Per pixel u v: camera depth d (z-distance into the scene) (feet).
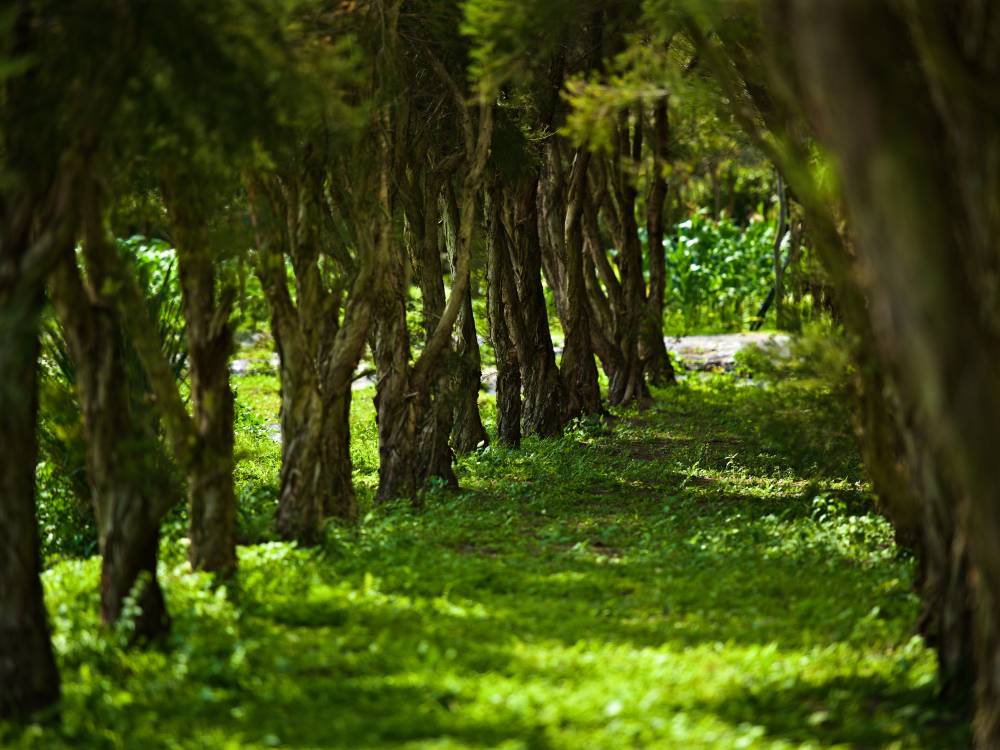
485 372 124.06
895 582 44.39
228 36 30.22
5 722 28.53
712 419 94.63
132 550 34.22
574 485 69.00
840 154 21.21
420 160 67.15
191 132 32.07
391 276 60.80
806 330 48.73
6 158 29.30
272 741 26.91
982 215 23.88
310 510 48.44
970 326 20.61
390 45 52.85
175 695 30.55
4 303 28.43
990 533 21.48
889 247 20.70
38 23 27.96
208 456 41.39
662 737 27.07
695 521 58.44
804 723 28.89
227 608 38.17
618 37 69.92
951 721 29.96
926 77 25.81
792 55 28.50
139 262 54.08
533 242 86.22
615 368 103.91
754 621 38.83
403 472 61.52
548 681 31.19
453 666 32.58
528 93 69.87
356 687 30.83
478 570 45.80
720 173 168.55
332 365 53.16
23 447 29.48
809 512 59.62
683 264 160.76
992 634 25.77
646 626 37.91
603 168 99.40
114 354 34.17
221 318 41.88
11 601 29.09
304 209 48.29
